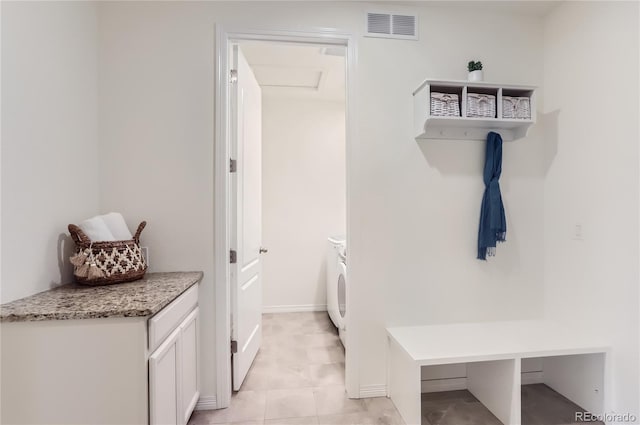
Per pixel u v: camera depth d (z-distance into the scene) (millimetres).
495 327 1955
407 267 1974
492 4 1962
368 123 1937
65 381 1091
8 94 1194
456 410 1830
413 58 1971
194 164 1814
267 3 1853
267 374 2197
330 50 2521
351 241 1928
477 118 1820
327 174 3623
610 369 1671
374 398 1925
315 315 3463
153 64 1790
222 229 1823
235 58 1952
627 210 1600
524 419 1733
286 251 3578
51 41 1409
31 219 1297
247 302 2182
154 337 1180
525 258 2074
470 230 2027
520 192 2066
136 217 1783
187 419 1542
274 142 3566
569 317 1916
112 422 1106
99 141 1757
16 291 1220
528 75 2066
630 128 1586
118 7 1774
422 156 1982
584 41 1808
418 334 1854
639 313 1553
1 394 1080
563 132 1947
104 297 1261
